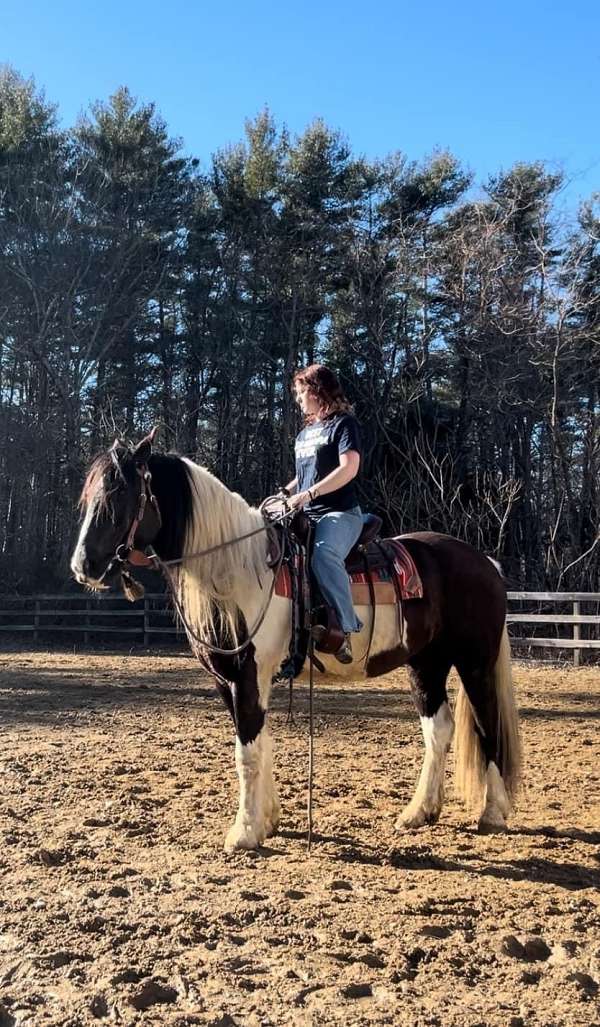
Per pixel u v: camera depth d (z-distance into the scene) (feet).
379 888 13.98
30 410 85.61
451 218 86.99
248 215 95.66
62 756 23.88
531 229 80.84
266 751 16.80
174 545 15.78
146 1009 9.94
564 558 75.56
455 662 18.31
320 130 94.32
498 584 18.62
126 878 14.25
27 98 91.61
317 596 16.26
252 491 92.48
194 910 12.72
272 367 94.32
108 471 15.28
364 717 32.27
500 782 17.79
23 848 15.72
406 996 10.21
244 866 15.01
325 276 93.04
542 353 76.18
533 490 82.89
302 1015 9.71
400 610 17.16
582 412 80.84
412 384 84.69
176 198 95.45
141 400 97.60
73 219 87.35
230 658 15.98
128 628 70.13
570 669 51.13
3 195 84.74
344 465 15.93
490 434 82.79
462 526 76.74
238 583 15.69
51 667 48.96
